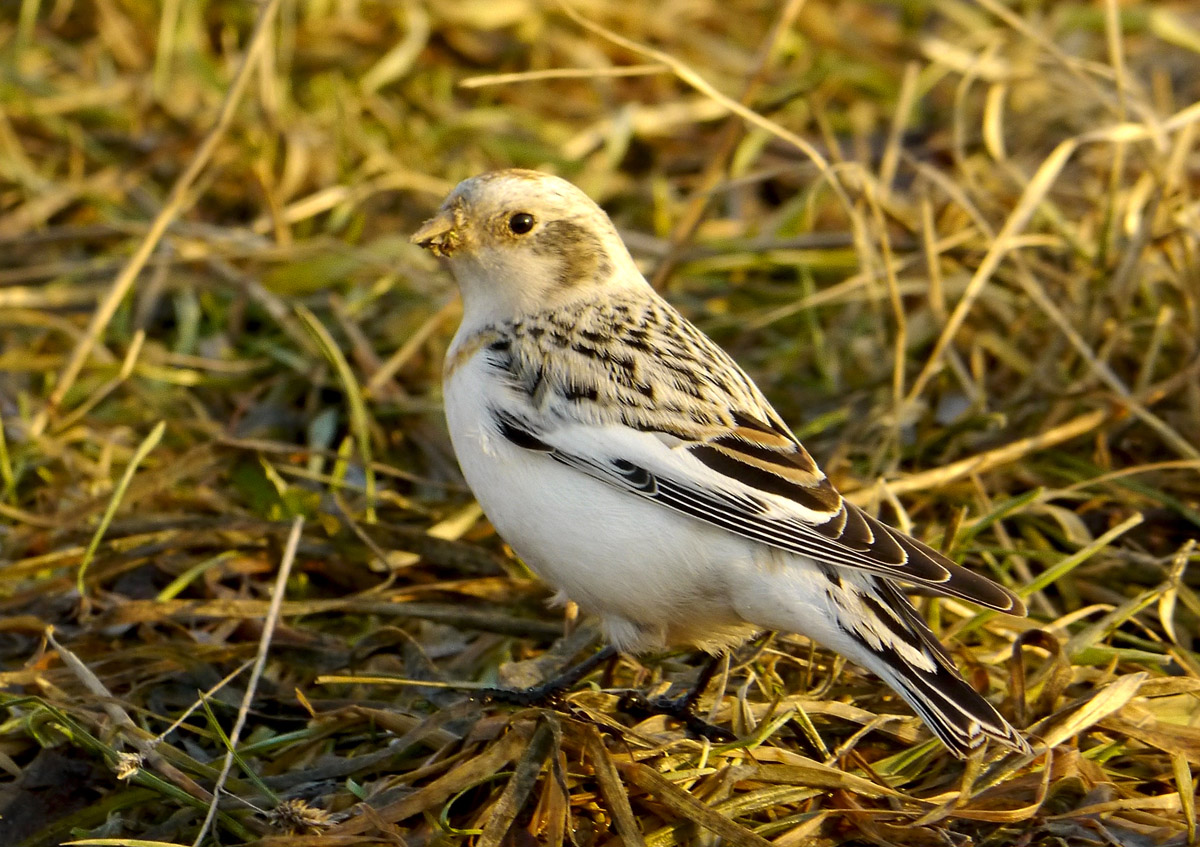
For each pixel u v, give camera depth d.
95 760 8.02
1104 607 8.76
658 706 8.28
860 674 8.52
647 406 7.73
